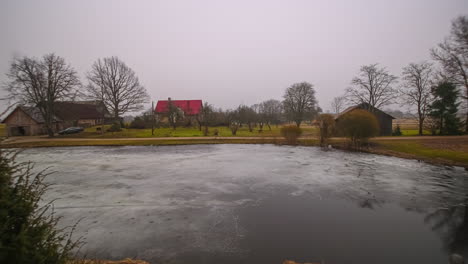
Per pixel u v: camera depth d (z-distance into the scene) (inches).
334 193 466.0
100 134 1686.8
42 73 1469.0
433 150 853.2
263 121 2640.3
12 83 1373.0
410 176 586.2
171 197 440.1
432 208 390.9
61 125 2012.8
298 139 1350.9
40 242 121.3
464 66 729.6
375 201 422.3
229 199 431.5
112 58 2042.3
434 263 246.2
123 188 492.7
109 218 348.2
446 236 301.6
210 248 269.3
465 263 244.2
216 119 2514.8
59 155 916.6
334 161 781.3
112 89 2022.6
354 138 1048.8
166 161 788.6
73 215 359.3
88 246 272.1
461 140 1061.1
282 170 657.0
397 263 245.4
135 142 1267.2
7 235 109.0
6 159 115.3
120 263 229.3
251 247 272.2
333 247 273.7
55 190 479.2
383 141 1124.5
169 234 301.4
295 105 2082.9
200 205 401.4
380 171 639.8
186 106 2849.4
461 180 545.6
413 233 309.4
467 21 700.7
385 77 1419.8
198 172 634.2
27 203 118.2
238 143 1277.1
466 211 377.7
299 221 341.4
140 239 289.0
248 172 634.8
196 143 1254.3
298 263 241.3
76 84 1536.7
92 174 611.5
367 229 319.0
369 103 1467.8
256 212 373.4
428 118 1398.9
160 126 2368.4
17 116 1726.1
